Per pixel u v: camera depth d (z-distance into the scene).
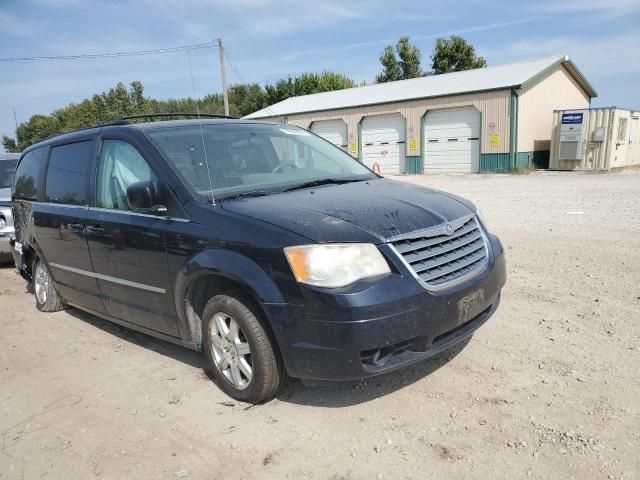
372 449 2.94
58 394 3.92
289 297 3.05
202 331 3.71
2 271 8.38
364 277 3.00
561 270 5.95
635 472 2.61
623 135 20.30
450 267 3.29
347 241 3.04
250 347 3.33
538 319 4.56
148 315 4.12
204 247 3.45
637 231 7.72
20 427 3.49
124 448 3.15
